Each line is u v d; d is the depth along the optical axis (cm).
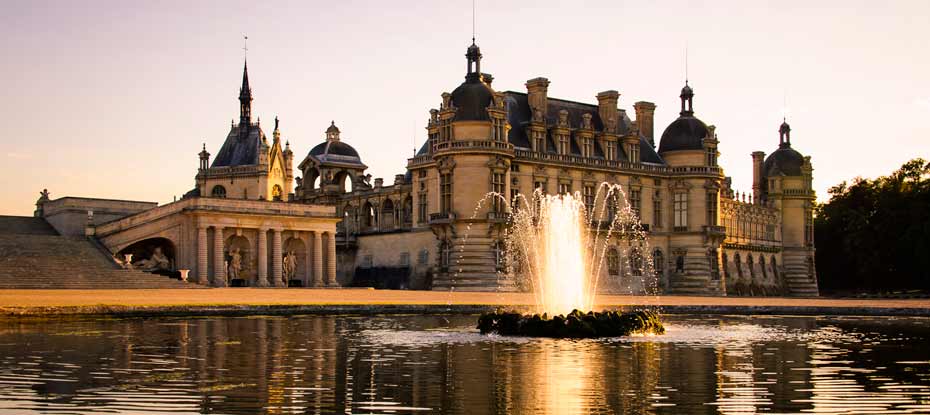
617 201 13125
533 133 12319
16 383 3191
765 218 16425
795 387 3228
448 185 11638
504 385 3241
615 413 2739
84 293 7756
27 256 9169
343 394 3036
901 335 5472
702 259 13588
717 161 13888
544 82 12581
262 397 2966
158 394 2997
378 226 13538
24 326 5356
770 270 16500
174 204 10538
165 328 5331
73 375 3384
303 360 3884
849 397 3031
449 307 7319
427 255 12281
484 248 11394
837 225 16912
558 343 4725
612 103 13412
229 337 4838
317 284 11456
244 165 15325
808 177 16900
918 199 14850
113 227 10544
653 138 14425
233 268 10844
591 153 12962
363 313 7038
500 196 11512
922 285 15562
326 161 14712
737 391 3131
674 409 2803
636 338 5072
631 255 13175
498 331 5175
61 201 11619
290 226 11238
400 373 3525
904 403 2920
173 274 10006
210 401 2884
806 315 8025
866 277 15962
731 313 8125
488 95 11575
